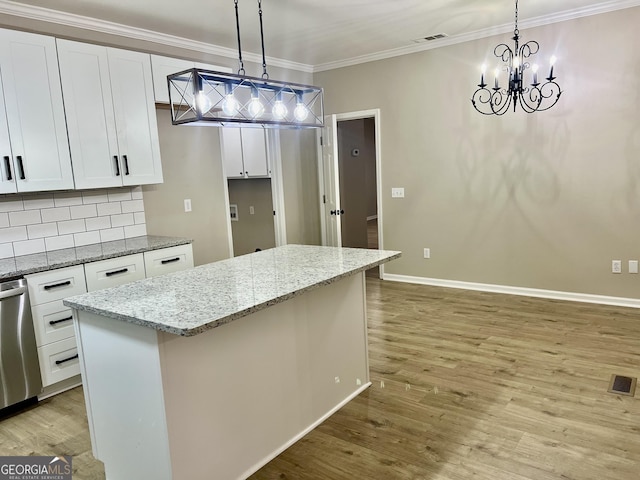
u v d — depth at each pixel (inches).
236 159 229.0
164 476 77.9
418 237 213.8
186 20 152.6
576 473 83.7
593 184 168.1
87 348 87.5
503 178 186.9
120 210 159.3
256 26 162.7
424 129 204.1
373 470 87.9
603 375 119.2
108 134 141.7
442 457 90.3
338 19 159.8
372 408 110.1
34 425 111.3
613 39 158.2
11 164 121.2
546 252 181.5
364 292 119.0
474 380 120.6
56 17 139.3
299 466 90.7
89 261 128.8
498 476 84.0
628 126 159.3
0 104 118.3
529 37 173.0
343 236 271.1
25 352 116.7
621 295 168.7
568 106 169.2
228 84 93.1
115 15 145.1
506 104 181.6
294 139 228.8
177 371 76.4
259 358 91.0
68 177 133.0
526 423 100.0
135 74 147.7
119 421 84.2
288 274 97.6
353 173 277.9
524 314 166.9
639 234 162.2
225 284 91.7
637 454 88.0
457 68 191.6
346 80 222.7
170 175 173.9
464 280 203.9
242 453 88.5
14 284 113.6
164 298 83.3
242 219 250.4
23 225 135.6
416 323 164.2
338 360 111.3
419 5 150.0
